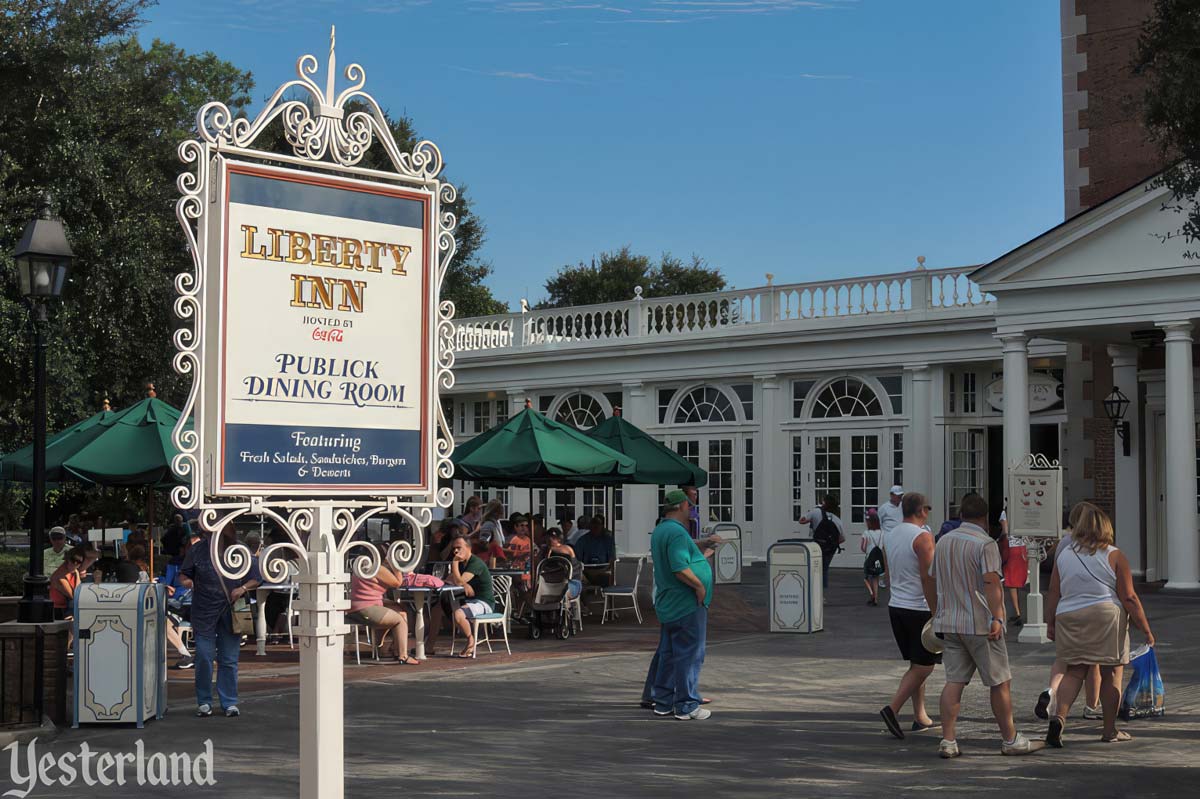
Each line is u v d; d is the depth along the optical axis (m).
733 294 31.12
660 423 32.47
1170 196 21.41
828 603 21.20
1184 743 9.21
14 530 45.78
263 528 18.06
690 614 10.41
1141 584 22.83
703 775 8.21
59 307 21.28
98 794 7.84
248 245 4.95
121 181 22.88
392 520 19.23
